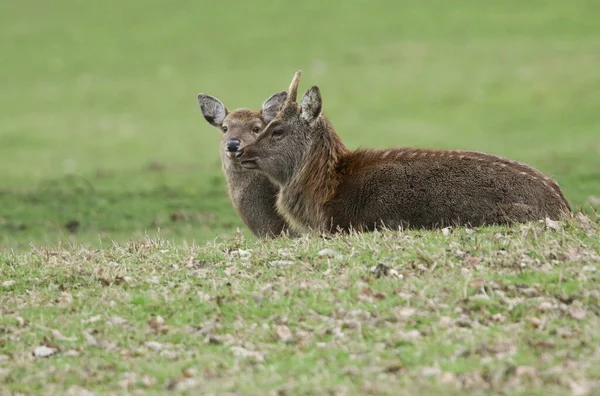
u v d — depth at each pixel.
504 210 21.28
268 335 16.45
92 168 62.34
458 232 20.66
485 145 65.50
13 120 82.56
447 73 88.38
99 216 41.78
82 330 17.20
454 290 17.28
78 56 105.00
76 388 14.89
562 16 105.25
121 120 81.62
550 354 14.79
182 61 100.50
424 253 19.11
